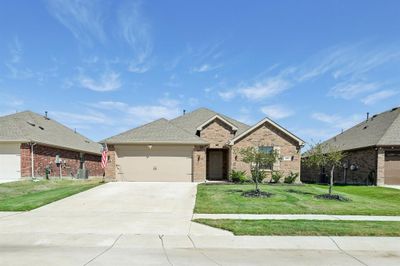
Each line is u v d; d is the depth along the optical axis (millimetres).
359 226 10344
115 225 10570
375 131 27703
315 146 19625
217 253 7852
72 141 33688
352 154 28922
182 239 9016
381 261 7363
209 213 12523
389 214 12633
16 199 15586
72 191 17719
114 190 18422
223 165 27219
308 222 10867
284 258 7504
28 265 6773
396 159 24578
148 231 9820
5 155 24969
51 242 8695
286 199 15570
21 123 27422
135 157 23672
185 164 23547
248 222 10820
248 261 7230
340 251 8148
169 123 25688
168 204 14492
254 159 17125
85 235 9359
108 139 23703
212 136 26125
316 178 34781
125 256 7496
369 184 25547
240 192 17609
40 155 26453
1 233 9547
